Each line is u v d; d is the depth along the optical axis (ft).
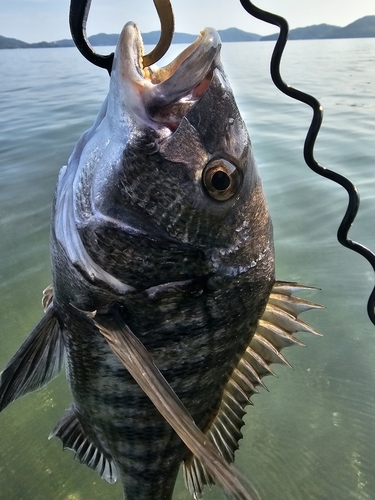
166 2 0.63
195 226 0.66
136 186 0.65
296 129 3.81
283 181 2.72
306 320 1.70
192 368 0.76
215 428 0.92
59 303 0.78
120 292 0.69
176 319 0.71
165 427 0.85
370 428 1.38
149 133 0.63
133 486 0.93
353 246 0.83
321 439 1.36
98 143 0.68
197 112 0.63
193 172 0.64
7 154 3.37
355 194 0.80
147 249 0.67
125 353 0.68
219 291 0.71
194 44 0.65
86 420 0.93
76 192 0.69
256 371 0.88
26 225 2.31
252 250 0.71
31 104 5.07
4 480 1.27
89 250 0.68
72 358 0.82
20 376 0.82
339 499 1.24
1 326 1.68
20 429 1.39
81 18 0.64
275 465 1.31
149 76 0.67
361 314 1.71
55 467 1.31
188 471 0.98
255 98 5.13
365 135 3.55
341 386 1.49
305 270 1.93
